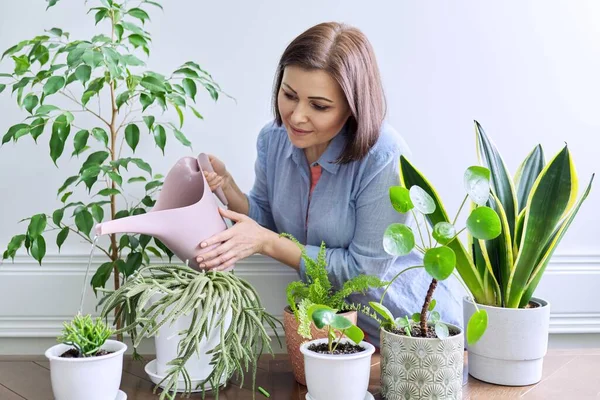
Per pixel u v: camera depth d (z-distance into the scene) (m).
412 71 1.74
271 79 1.73
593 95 1.78
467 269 1.22
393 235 1.02
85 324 1.05
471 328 1.06
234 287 1.15
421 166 1.76
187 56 1.72
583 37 1.76
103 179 1.71
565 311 1.81
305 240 1.56
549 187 1.16
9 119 1.70
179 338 1.14
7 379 1.22
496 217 1.01
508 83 1.76
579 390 1.16
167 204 1.33
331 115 1.27
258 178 1.62
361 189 1.40
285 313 1.20
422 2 1.73
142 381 1.23
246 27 1.72
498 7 1.74
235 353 1.11
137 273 1.18
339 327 1.00
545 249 1.20
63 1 1.68
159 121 1.72
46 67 1.69
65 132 1.35
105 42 1.41
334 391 1.03
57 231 1.73
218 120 1.74
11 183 1.72
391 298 1.48
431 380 1.05
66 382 1.01
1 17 1.68
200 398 1.14
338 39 1.26
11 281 1.72
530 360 1.18
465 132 1.76
